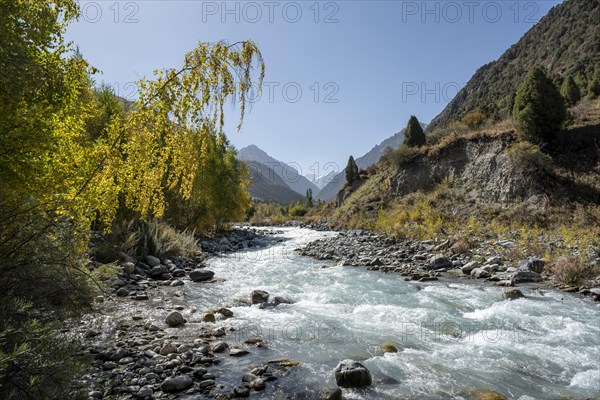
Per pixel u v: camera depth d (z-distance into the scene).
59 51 4.28
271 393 4.03
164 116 5.12
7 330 2.28
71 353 2.86
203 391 4.02
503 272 10.87
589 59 66.19
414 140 33.22
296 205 60.78
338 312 7.32
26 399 2.47
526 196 20.22
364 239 19.69
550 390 4.20
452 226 19.69
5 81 3.18
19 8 3.62
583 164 20.28
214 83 5.21
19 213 3.22
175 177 5.49
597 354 5.20
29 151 3.67
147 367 4.51
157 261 12.06
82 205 4.45
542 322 6.55
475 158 25.28
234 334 5.97
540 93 21.88
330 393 3.93
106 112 11.15
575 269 9.41
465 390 4.15
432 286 9.51
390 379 4.41
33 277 3.25
